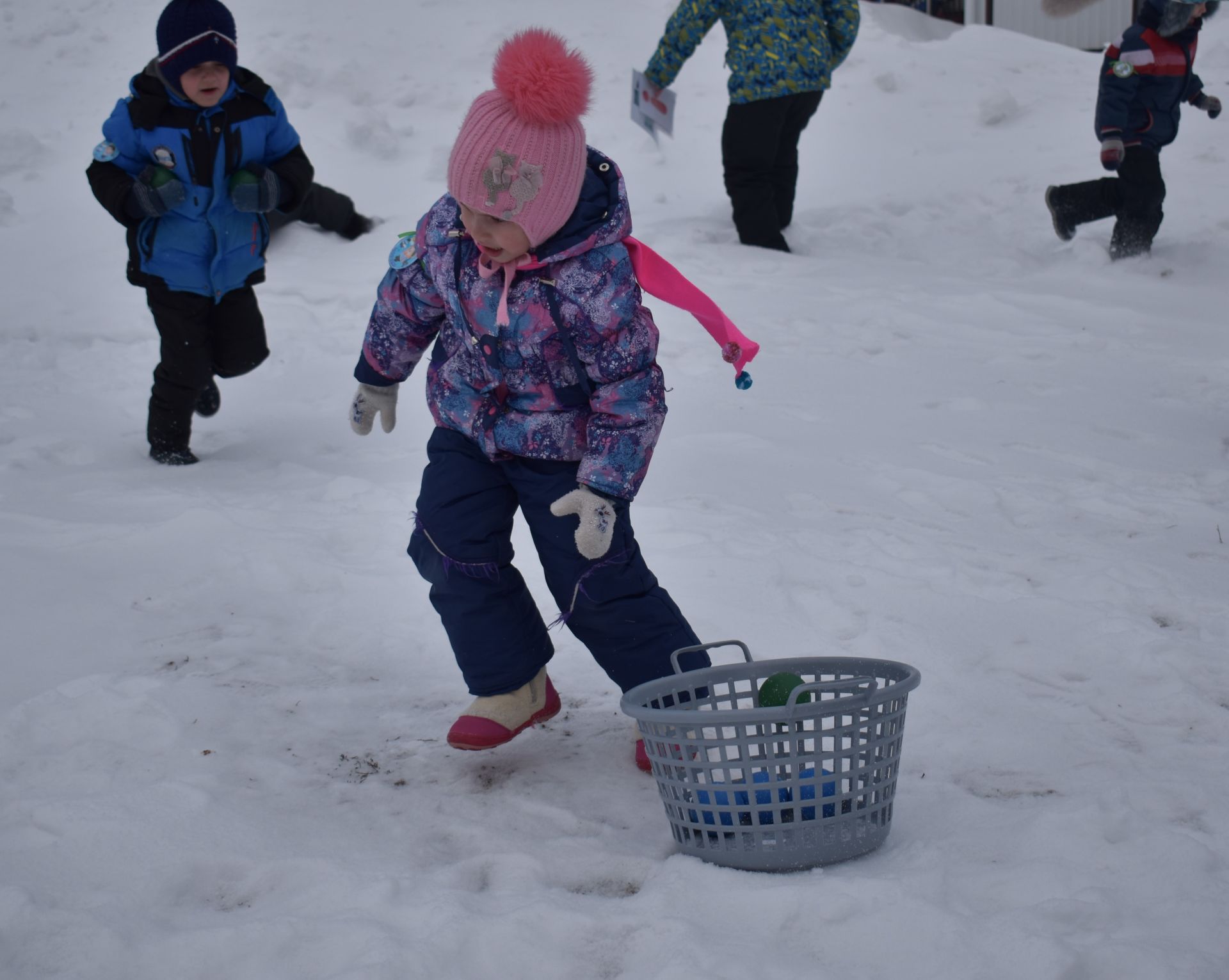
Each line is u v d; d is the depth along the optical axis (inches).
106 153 192.2
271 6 562.3
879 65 545.0
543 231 100.1
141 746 115.6
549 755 116.9
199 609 150.3
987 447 220.5
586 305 101.3
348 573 159.3
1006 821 99.3
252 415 248.4
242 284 208.5
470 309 105.0
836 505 188.9
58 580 154.2
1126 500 190.5
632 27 572.4
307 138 448.5
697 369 270.8
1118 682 129.8
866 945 82.8
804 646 138.5
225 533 169.2
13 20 539.5
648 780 111.6
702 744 91.4
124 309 317.7
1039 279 349.4
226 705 123.5
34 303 319.0
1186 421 234.1
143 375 275.4
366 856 98.0
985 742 115.7
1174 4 334.6
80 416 243.0
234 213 202.7
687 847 95.9
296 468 208.5
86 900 89.8
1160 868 90.8
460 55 530.3
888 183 437.4
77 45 519.8
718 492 193.9
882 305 316.2
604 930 85.5
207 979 81.7
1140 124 348.2
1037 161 443.5
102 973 81.9
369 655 139.6
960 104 512.4
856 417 239.0
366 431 119.9
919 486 198.7
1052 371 266.4
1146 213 351.3
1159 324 302.4
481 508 109.7
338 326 306.0
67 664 133.5
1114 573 158.7
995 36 590.2
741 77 358.9
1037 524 182.1
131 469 209.2
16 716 118.7
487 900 90.0
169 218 198.2
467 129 99.0
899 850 95.7
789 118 369.4
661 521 178.5
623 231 103.3
